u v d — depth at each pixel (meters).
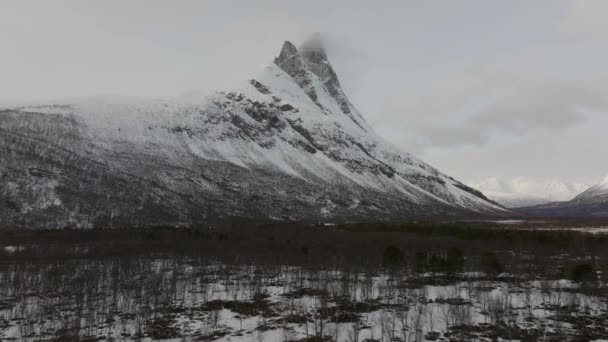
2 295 39.19
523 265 52.62
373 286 42.50
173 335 29.02
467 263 52.81
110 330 29.59
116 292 38.81
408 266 51.09
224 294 39.81
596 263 53.03
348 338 27.73
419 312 32.19
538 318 31.39
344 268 49.69
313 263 53.16
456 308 33.69
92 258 57.47
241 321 31.53
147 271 49.16
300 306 35.16
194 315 33.47
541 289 38.94
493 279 44.69
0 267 49.91
